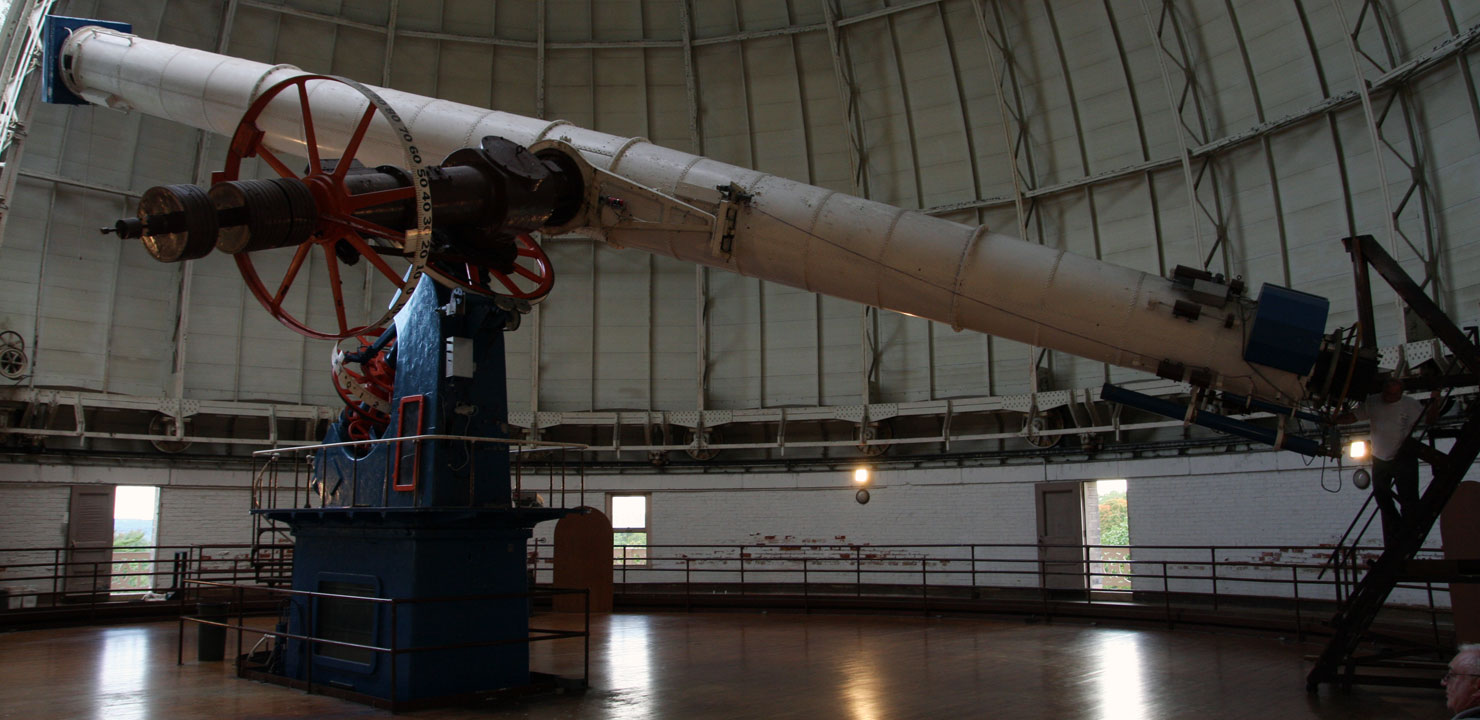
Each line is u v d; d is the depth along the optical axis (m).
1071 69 18.58
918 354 20.78
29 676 10.94
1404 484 9.96
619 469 22.00
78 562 16.94
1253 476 16.69
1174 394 17.58
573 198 10.29
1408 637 12.64
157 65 13.43
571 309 22.25
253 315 20.72
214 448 20.61
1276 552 16.20
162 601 17.86
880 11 19.38
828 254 9.94
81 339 19.00
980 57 19.36
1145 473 17.98
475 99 20.89
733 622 16.83
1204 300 9.27
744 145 21.08
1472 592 10.91
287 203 7.39
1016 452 19.45
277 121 12.27
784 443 21.19
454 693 9.37
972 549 18.11
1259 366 9.25
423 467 9.45
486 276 9.86
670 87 21.03
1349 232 15.72
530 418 21.53
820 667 11.58
